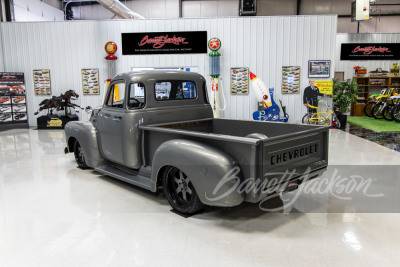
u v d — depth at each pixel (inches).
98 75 347.6
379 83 464.8
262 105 309.0
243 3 490.3
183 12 522.9
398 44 467.2
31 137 283.0
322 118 319.0
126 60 343.3
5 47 348.2
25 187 141.5
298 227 99.1
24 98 346.3
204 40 331.9
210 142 98.7
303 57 327.0
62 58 348.5
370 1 440.5
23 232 97.3
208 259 81.0
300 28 323.6
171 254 83.6
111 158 143.1
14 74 338.3
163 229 98.4
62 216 109.2
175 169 109.3
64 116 335.3
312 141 107.5
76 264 79.4
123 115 128.0
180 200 111.3
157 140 119.8
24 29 346.0
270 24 325.4
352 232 95.4
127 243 89.8
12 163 187.3
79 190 137.0
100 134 148.9
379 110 403.2
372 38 477.1
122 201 123.4
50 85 352.5
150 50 339.0
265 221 103.7
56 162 189.9
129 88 126.6
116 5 369.1
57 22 344.2
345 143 243.9
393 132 299.9
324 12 511.2
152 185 113.8
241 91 335.6
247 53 331.0
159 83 132.9
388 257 81.1
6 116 337.1
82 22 341.7
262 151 87.6
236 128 139.9
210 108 153.9
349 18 516.1
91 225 101.8
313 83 323.6
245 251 84.7
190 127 142.6
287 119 313.9
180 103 140.6
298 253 83.4
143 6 524.4
